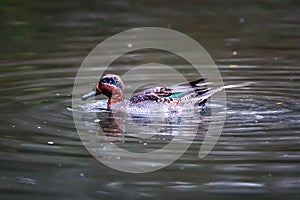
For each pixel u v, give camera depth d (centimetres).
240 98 1670
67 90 1770
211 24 2639
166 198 1144
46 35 2461
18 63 2069
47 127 1462
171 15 2808
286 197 1143
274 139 1368
